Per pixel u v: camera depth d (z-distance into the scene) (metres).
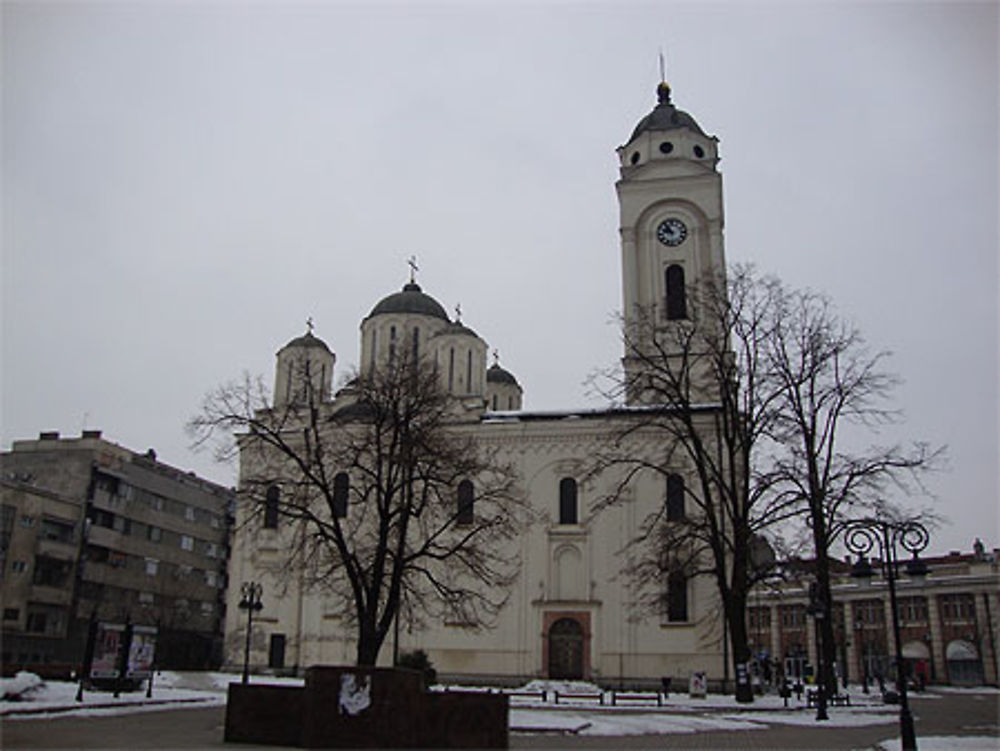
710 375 50.34
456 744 18.67
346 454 42.31
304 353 62.28
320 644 54.50
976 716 33.34
